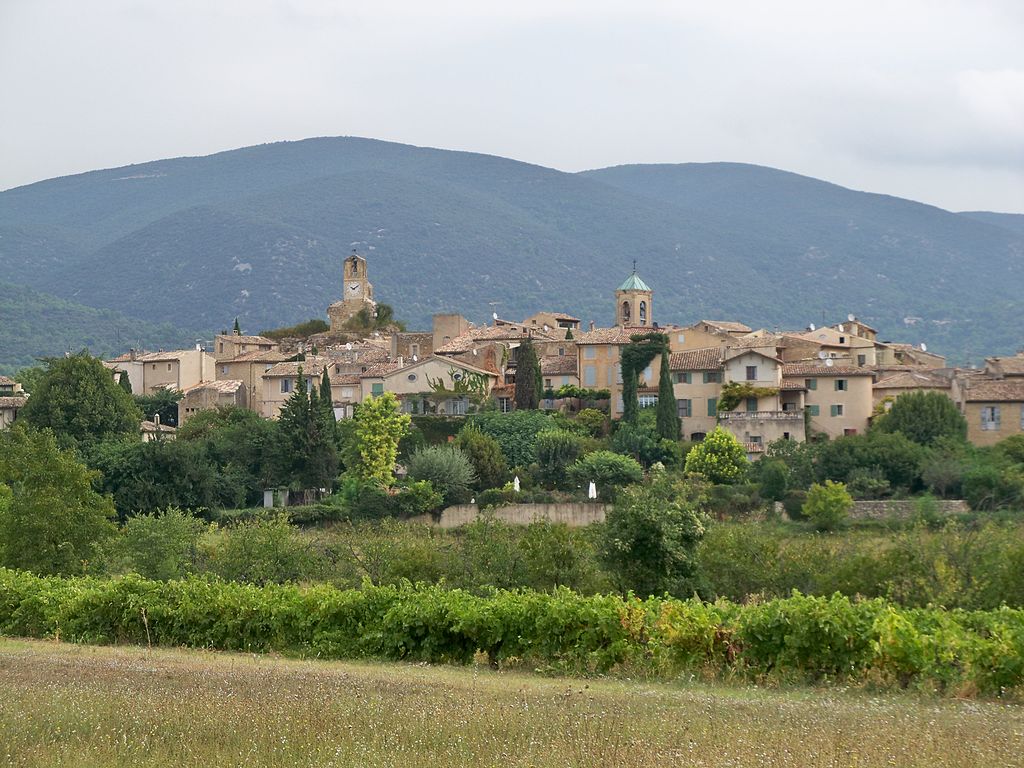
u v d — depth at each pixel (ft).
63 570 345.10
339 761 125.49
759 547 320.91
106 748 131.64
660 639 212.43
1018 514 506.07
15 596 282.36
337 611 243.60
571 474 617.62
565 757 125.49
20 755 129.18
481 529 354.33
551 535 300.40
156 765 125.80
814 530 513.86
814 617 203.82
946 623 207.21
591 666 214.69
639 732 138.72
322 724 141.79
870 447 600.80
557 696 172.35
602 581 288.92
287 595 255.29
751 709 161.27
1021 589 277.85
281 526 375.86
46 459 353.10
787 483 572.10
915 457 592.19
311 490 633.61
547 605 223.30
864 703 175.83
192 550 407.85
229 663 218.38
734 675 204.85
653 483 311.88
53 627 271.08
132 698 160.66
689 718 150.20
